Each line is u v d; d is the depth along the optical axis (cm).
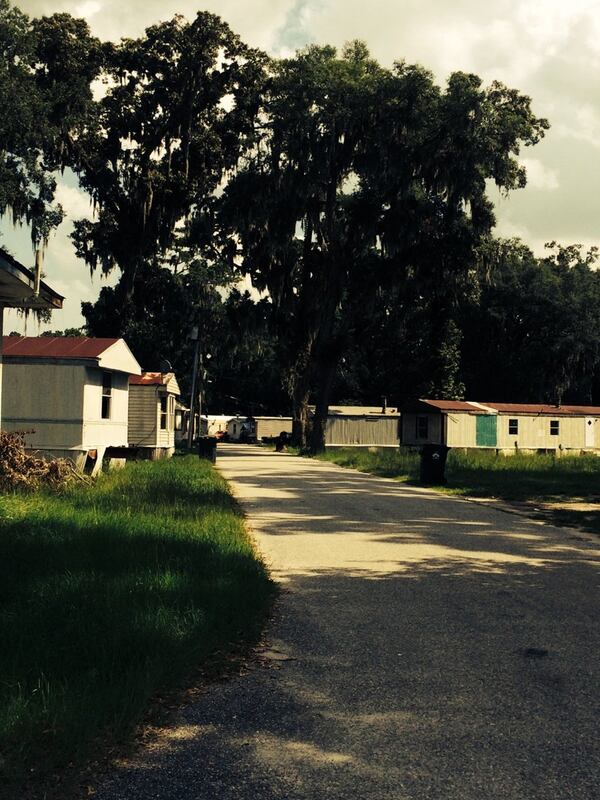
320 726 436
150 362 5912
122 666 495
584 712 460
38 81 4506
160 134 4988
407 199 4209
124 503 1327
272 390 9512
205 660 554
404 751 402
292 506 1583
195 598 667
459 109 3956
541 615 701
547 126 4228
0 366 1631
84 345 2269
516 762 389
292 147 4119
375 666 550
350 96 4072
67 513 1145
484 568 934
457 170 4088
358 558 993
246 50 4916
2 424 2164
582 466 3034
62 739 387
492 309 6925
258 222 4434
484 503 1719
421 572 905
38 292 1473
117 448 2380
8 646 524
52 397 2161
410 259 4297
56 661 498
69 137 4697
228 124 5069
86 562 791
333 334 4647
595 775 374
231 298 4884
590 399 7538
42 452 2155
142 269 5459
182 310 5484
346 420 4741
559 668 547
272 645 603
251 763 385
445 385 6631
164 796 348
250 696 486
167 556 848
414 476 2481
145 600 642
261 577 812
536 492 1964
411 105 4041
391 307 4869
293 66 4178
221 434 8456
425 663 558
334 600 760
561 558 1014
